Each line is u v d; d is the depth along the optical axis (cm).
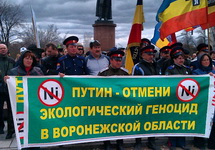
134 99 477
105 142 498
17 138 423
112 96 469
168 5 601
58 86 446
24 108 430
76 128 459
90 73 534
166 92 486
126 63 611
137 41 598
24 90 430
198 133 504
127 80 473
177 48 511
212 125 507
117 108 473
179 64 511
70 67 511
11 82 423
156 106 486
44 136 442
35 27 794
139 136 486
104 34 1531
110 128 474
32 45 620
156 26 698
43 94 439
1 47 566
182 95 492
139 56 597
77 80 454
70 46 507
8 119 554
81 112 459
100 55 555
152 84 481
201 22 562
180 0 588
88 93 460
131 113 479
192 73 523
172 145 512
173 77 487
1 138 557
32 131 436
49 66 579
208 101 500
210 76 496
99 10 1562
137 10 596
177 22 585
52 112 445
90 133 466
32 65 485
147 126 487
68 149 497
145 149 510
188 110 497
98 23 1530
